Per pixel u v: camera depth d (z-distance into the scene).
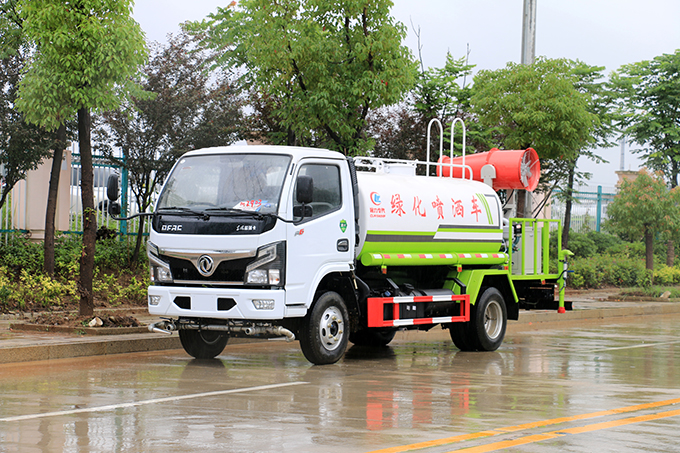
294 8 16.84
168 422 6.96
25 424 6.85
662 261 34.78
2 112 16.91
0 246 18.42
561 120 20.06
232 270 10.34
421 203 12.46
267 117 21.58
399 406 7.88
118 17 13.40
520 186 14.50
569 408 7.94
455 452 5.98
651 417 7.53
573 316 19.95
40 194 19.58
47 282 16.09
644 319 20.34
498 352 13.07
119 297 17.33
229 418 7.16
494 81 20.86
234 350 12.68
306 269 10.52
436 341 14.80
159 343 12.48
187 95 19.00
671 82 30.64
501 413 7.59
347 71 16.94
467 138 23.72
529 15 20.45
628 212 27.08
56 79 13.46
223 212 10.41
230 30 20.88
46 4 13.09
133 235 20.95
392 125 23.25
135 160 19.03
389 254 11.96
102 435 6.45
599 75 25.95
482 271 13.30
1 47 16.92
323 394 8.52
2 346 10.91
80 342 11.55
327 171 11.08
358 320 11.59
